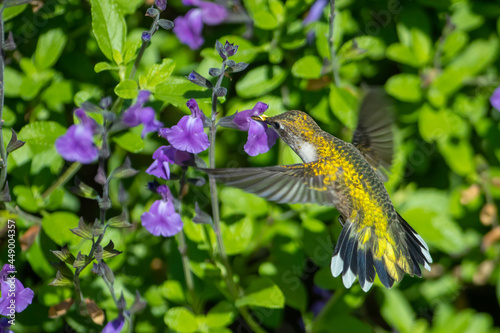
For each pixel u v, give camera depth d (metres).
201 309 6.16
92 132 4.83
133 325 6.61
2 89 5.02
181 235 5.85
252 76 6.75
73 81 6.68
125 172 4.76
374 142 5.23
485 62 7.38
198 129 4.64
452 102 7.46
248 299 5.77
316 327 6.41
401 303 6.95
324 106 6.81
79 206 6.97
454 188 7.61
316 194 4.63
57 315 5.85
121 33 5.81
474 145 7.71
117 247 6.00
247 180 4.05
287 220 6.90
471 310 7.28
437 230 6.54
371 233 4.96
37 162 6.11
